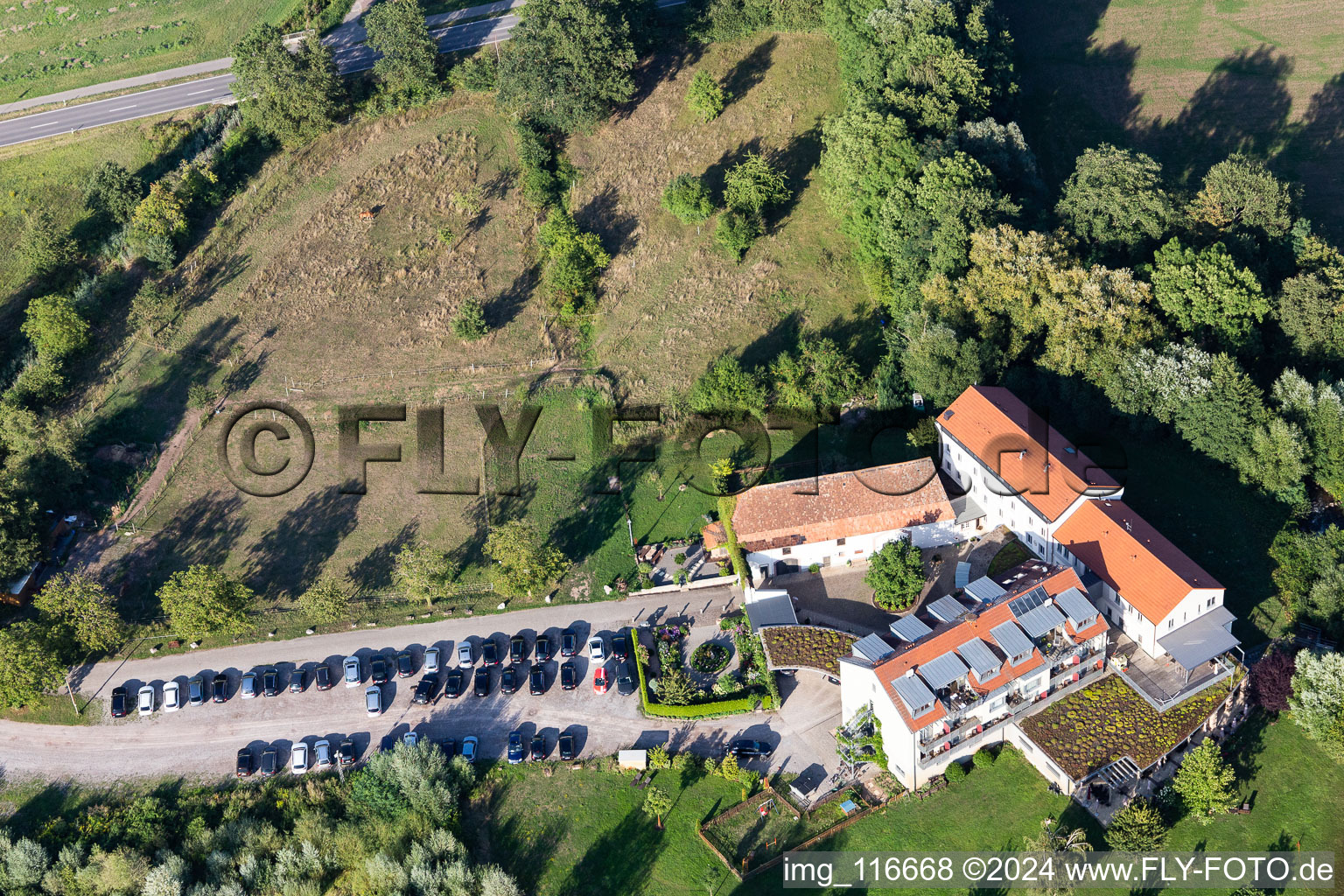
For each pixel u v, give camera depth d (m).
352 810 90.81
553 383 122.00
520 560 101.81
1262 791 85.19
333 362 124.25
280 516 112.69
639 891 84.94
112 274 129.88
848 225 127.75
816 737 92.50
